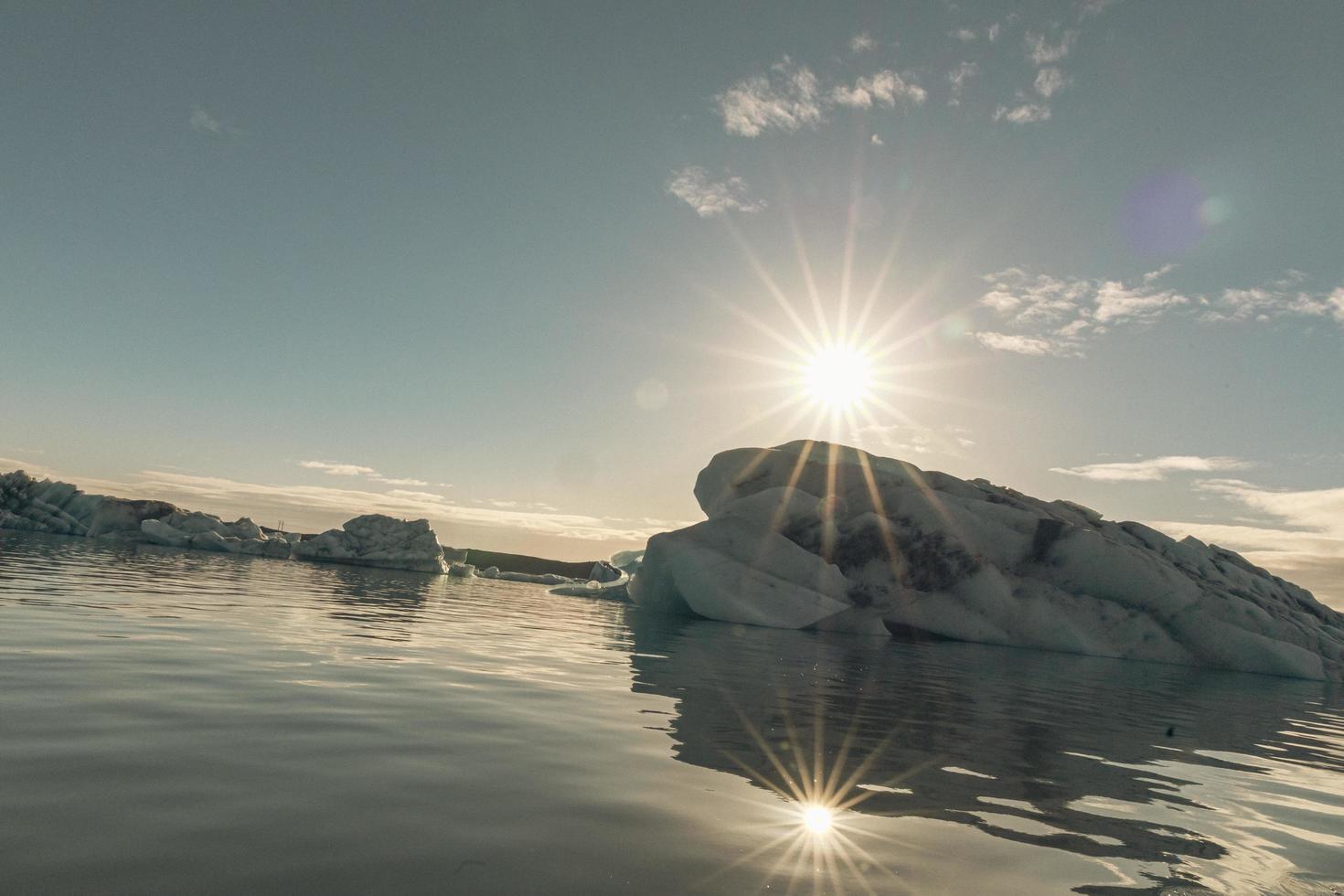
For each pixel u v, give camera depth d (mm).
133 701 4285
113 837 2432
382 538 33625
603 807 3105
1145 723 6867
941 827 3199
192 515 35594
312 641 7426
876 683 8031
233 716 4145
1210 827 3539
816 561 18406
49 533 36469
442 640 8516
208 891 2098
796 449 22281
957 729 5590
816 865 2660
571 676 6688
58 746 3355
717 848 2750
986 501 20109
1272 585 19531
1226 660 16391
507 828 2781
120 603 9148
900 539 19000
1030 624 17234
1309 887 2838
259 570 21016
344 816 2770
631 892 2303
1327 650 16734
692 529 19531
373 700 4844
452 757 3674
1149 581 17469
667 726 4812
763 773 3844
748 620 16969
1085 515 20906
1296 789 4594
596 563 31406
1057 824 3383
